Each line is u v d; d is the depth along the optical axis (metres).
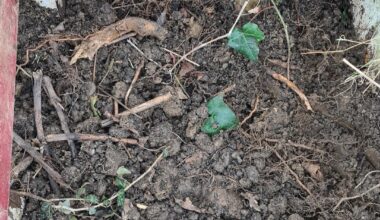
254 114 0.92
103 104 0.91
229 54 0.93
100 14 0.93
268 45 0.95
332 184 0.91
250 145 0.90
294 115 0.93
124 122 0.89
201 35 0.94
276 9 0.93
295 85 0.93
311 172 0.91
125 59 0.93
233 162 0.90
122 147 0.89
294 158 0.91
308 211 0.89
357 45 0.93
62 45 0.93
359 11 0.95
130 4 0.95
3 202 0.66
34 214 0.88
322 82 0.94
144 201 0.88
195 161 0.89
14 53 0.73
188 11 0.96
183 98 0.91
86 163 0.88
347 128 0.92
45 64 0.92
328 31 0.97
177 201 0.88
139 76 0.92
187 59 0.93
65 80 0.91
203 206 0.88
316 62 0.95
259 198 0.89
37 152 0.88
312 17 0.97
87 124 0.90
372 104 0.92
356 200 0.90
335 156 0.91
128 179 0.88
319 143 0.92
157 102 0.90
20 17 0.92
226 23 0.95
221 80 0.93
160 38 0.93
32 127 0.90
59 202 0.88
